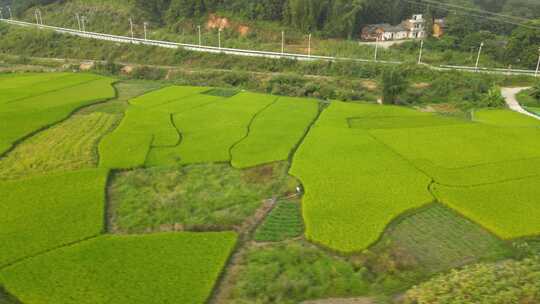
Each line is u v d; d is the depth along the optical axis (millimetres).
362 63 75438
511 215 25516
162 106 50031
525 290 18297
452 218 25547
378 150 35938
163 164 33156
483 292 18328
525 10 120438
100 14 113750
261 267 20656
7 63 89625
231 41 96250
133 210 26219
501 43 93438
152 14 112250
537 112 54562
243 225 24688
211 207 26672
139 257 21016
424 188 28812
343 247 22172
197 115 46312
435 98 64188
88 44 94938
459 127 43281
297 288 19031
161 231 23984
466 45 93875
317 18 98375
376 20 110500
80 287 18766
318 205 26375
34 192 27672
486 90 65000
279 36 96812
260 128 41906
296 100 55156
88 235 22859
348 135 39844
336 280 19781
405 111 50062
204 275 19734
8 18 135000
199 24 104000
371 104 54812
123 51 90812
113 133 39844
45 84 60312
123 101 53312
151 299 18125
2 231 23031
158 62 86062
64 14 120438
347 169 31906
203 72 74875
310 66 76875
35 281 19125
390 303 18609
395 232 24078
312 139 38594
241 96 56750
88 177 30078
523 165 33031
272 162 33594
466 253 22312
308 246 22594
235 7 103500
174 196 27906
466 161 33750
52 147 36656
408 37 104562
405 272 20562
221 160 33969
